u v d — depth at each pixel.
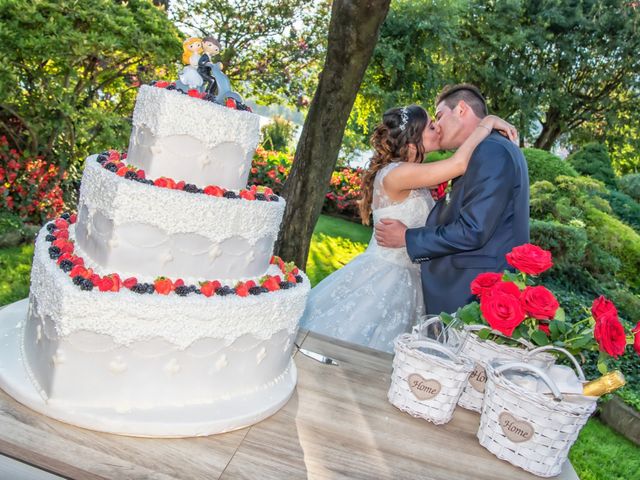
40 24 4.79
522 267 1.74
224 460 1.45
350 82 3.64
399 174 2.84
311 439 1.62
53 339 1.47
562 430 1.60
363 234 9.62
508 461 1.69
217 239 1.71
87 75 5.65
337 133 3.79
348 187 10.68
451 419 1.89
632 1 15.51
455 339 1.90
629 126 17.19
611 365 5.45
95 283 1.51
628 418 4.76
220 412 1.59
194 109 1.70
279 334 1.79
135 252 1.63
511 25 15.19
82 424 1.45
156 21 5.45
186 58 1.90
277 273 2.04
